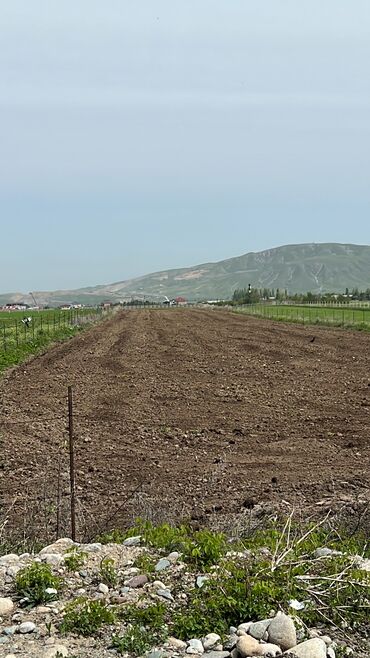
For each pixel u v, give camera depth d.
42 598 6.10
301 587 6.13
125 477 12.03
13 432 15.91
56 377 25.89
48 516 9.90
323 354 32.03
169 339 43.19
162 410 18.59
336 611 5.84
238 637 5.37
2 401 20.45
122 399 20.44
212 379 24.56
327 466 12.48
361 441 14.51
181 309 117.88
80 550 7.36
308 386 22.39
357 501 9.88
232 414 17.89
